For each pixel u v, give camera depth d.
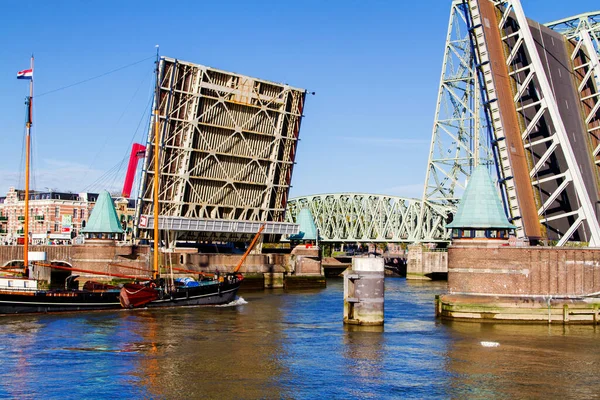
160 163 77.06
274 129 83.75
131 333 45.69
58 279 84.94
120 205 131.00
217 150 80.12
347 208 139.25
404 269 142.12
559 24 75.81
